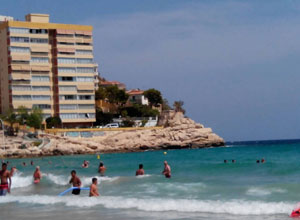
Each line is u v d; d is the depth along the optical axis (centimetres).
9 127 12756
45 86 13662
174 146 14000
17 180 4444
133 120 14875
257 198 2878
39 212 2558
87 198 2914
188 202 2633
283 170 4825
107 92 15638
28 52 13462
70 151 12325
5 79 13550
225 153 10488
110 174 5291
